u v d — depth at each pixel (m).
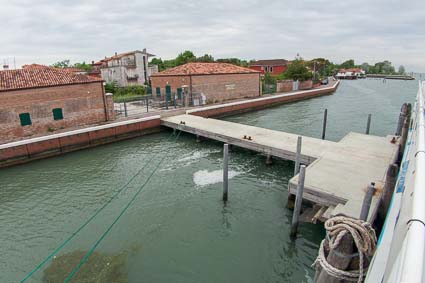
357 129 24.23
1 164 16.61
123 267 8.30
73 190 13.46
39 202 12.39
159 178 14.49
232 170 15.15
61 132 20.03
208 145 19.92
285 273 8.02
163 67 71.69
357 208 8.62
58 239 9.79
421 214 2.39
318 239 9.27
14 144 16.97
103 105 23.22
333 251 2.87
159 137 22.78
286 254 8.74
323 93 51.41
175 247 9.19
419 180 3.25
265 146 15.53
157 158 17.59
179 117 24.83
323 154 13.63
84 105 22.11
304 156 13.64
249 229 10.01
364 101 42.38
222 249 9.05
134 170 15.73
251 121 28.16
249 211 11.12
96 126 21.31
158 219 10.80
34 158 17.84
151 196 12.60
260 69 80.88
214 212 11.15
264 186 13.15
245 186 13.20
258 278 7.88
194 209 11.40
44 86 19.80
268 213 10.92
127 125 22.20
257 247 9.09
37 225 10.65
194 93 31.69
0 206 12.12
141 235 9.86
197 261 8.55
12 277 8.09
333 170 11.55
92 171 15.80
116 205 11.95
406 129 13.62
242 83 37.59
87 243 9.50
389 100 43.56
